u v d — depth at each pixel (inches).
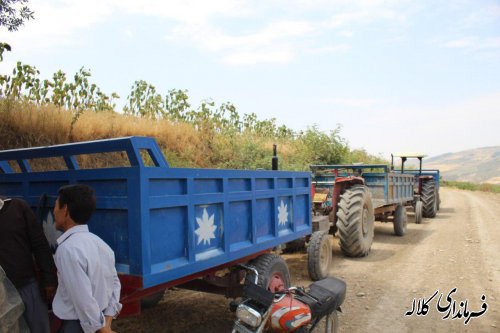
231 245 159.3
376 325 194.4
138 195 114.4
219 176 149.8
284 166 576.7
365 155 1005.2
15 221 108.9
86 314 97.7
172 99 577.6
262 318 133.1
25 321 109.2
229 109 686.5
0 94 335.0
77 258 98.1
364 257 331.6
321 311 149.9
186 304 217.0
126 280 116.9
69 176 132.2
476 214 639.1
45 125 336.8
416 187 585.3
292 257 316.8
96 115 409.4
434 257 331.6
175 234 130.3
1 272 99.6
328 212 343.0
